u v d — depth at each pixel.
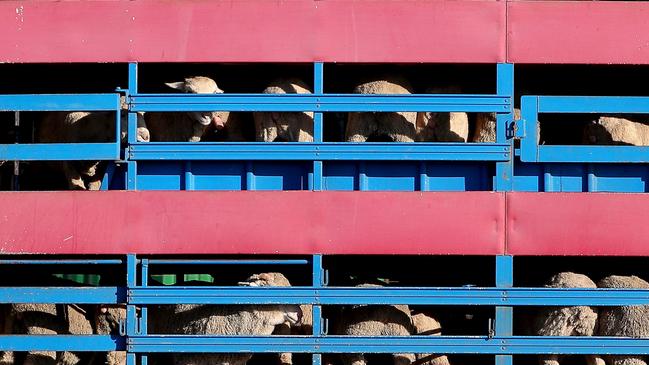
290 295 8.26
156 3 8.36
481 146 8.30
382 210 8.22
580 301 8.26
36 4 8.37
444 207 8.22
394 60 8.29
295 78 9.22
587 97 8.36
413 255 8.98
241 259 8.52
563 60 8.32
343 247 8.21
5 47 8.34
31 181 10.14
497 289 8.24
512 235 8.23
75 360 9.16
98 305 9.05
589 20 8.35
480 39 8.31
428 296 8.26
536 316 8.75
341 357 8.80
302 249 8.22
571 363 9.12
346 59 8.29
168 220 8.26
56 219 8.30
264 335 8.32
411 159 8.28
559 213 8.26
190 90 8.60
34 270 9.80
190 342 8.27
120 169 8.61
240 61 8.31
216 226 8.24
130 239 8.27
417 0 8.32
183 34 8.34
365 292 8.24
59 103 8.41
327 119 9.74
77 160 8.58
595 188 8.58
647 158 8.34
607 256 9.02
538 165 8.54
